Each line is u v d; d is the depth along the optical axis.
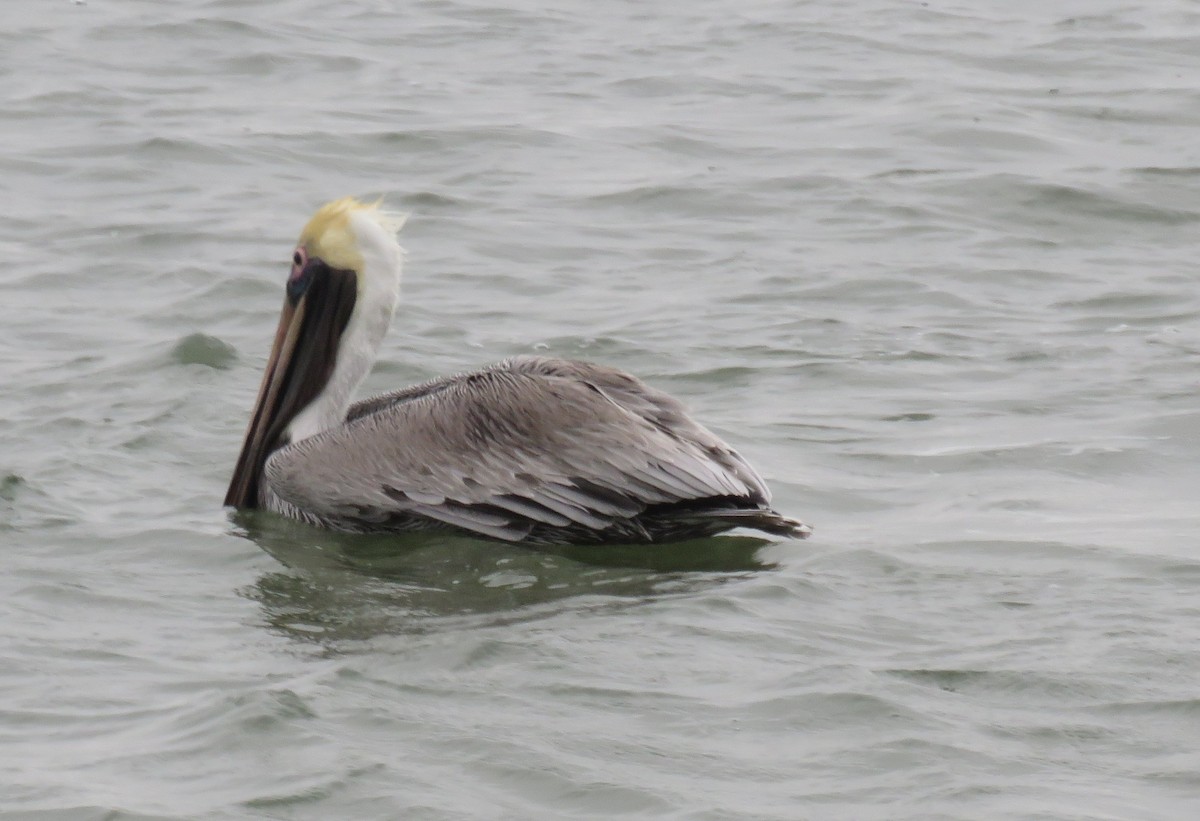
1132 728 9.52
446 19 34.84
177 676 10.47
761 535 13.18
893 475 14.50
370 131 26.53
